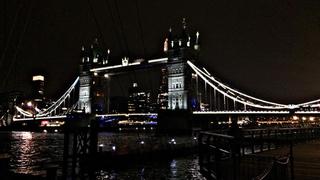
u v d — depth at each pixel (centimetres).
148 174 3375
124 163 3766
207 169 945
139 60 14562
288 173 1006
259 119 9469
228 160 1145
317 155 1638
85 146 1513
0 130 15338
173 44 13262
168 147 4744
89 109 16600
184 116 10500
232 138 702
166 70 14288
